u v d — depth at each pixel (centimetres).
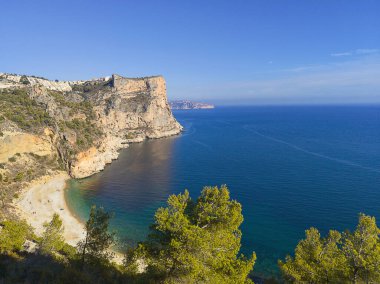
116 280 2967
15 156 10094
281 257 5744
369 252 2858
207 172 12044
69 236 6562
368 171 11506
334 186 9725
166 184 10625
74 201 8819
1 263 2800
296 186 9856
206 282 2422
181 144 19388
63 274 2575
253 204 8306
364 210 7725
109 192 9769
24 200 8250
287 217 7406
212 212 2688
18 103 12781
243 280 2558
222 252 2548
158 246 2725
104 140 14312
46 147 11231
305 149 16525
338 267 2883
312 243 3188
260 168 12438
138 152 16850
